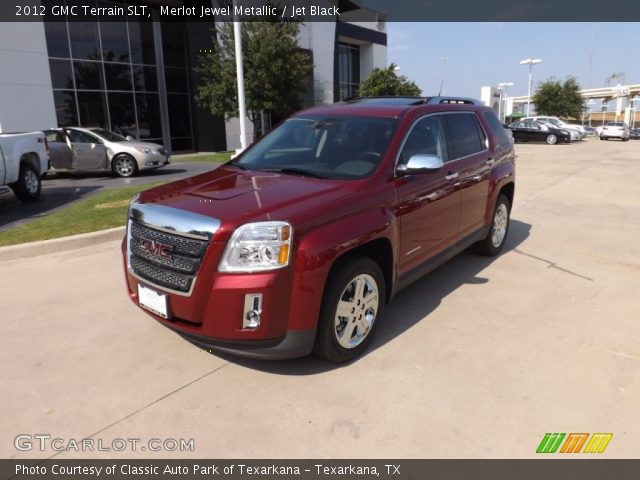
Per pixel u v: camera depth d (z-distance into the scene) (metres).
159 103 23.92
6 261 5.97
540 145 31.06
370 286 3.67
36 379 3.39
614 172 14.91
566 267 5.75
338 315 3.42
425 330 4.09
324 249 3.17
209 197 3.44
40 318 4.35
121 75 22.14
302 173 4.00
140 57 22.80
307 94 30.48
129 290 3.75
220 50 22.19
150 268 3.40
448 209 4.64
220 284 3.03
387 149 3.98
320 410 3.04
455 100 5.38
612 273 5.57
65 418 2.99
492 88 43.34
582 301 4.74
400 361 3.60
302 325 3.15
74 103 20.59
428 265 4.46
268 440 2.79
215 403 3.11
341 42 37.97
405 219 3.97
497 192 5.66
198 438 2.81
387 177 3.85
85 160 13.89
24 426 2.92
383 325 4.18
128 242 3.65
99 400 3.16
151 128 23.75
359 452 2.69
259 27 21.98
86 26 20.62
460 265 5.78
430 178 4.31
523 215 8.66
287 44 22.53
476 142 5.38
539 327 4.17
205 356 3.67
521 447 2.73
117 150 13.92
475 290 4.98
